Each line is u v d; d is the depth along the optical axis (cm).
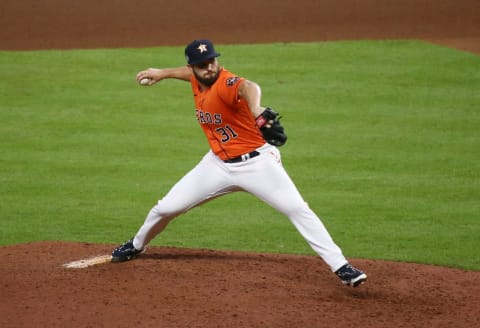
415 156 4534
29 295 2348
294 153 4572
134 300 2311
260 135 2427
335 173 4259
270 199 2441
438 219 3600
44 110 5300
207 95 2375
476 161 4438
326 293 2453
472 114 5278
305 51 6688
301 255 2938
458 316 2284
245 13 8338
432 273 2727
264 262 2748
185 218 3688
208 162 2506
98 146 4684
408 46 6844
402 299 2430
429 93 5688
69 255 2830
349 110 5350
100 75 6022
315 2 8819
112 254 2672
